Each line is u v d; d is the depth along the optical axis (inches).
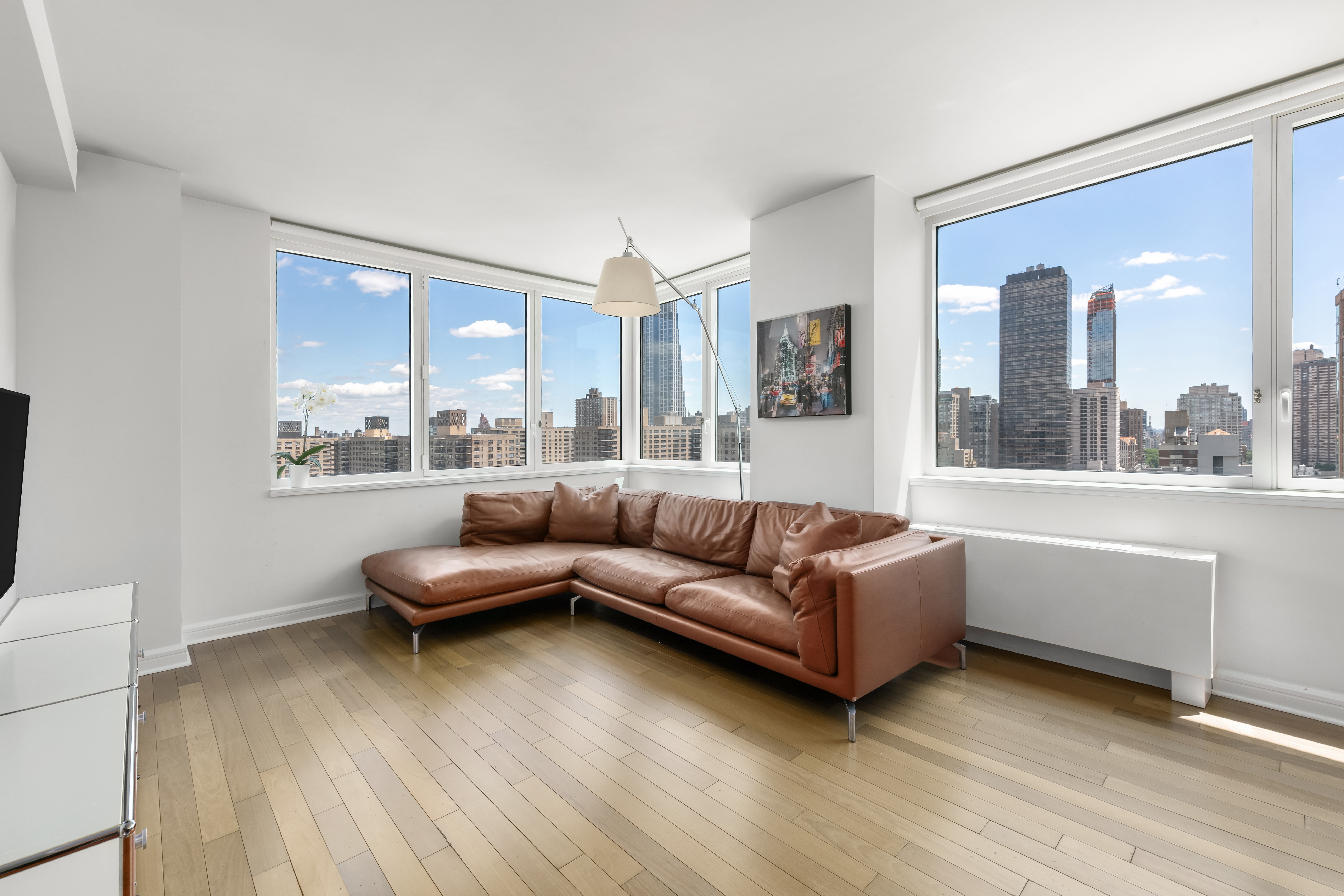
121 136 104.4
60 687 55.4
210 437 133.5
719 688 105.7
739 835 65.7
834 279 132.3
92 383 108.7
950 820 67.7
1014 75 90.3
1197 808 69.3
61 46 79.9
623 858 62.2
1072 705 96.3
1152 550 102.0
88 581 108.3
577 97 95.5
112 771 40.8
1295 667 93.0
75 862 32.8
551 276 198.4
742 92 94.7
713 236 162.4
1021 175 120.6
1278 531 94.3
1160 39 81.5
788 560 114.8
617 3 73.8
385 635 135.8
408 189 129.5
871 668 87.7
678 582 125.9
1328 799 70.6
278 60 84.4
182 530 121.4
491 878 59.5
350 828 67.6
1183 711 93.5
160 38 78.8
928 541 108.3
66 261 106.3
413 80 90.0
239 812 70.5
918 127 106.0
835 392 130.7
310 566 148.8
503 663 118.2
